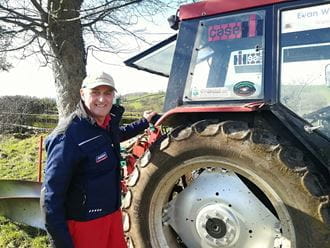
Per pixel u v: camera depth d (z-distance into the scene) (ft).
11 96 49.67
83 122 7.40
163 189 9.82
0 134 44.42
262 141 8.47
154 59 12.58
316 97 8.61
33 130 45.62
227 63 9.60
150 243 9.93
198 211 9.58
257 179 8.56
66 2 19.06
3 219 15.15
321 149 8.50
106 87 7.39
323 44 8.57
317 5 8.63
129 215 10.11
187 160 9.32
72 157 7.15
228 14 9.71
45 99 52.11
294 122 8.71
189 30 10.23
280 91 8.88
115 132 8.03
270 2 9.14
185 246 10.28
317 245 7.95
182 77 10.10
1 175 25.13
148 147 10.37
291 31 8.90
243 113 9.34
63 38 19.58
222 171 9.42
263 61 9.11
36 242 13.24
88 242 7.60
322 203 7.94
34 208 14.08
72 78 20.33
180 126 9.69
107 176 7.68
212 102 9.64
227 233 9.13
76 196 7.44
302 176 8.10
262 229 8.86
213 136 8.91
